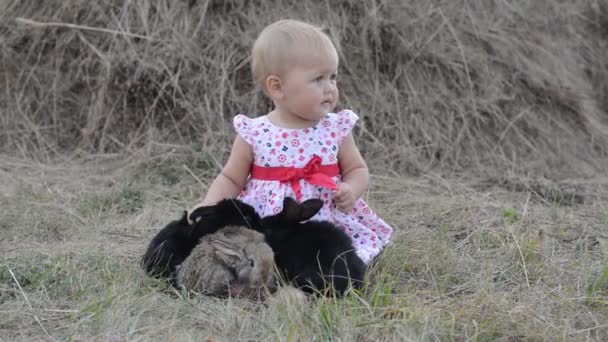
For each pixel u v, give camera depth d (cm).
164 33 1703
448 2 1841
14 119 1745
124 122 1669
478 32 1827
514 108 1766
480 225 1208
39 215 1239
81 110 1741
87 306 803
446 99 1714
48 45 1800
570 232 1184
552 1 2034
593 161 1747
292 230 870
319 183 937
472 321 764
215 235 845
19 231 1167
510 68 1816
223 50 1684
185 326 768
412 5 1794
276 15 1712
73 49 1772
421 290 907
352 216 1000
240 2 1731
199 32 1706
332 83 954
